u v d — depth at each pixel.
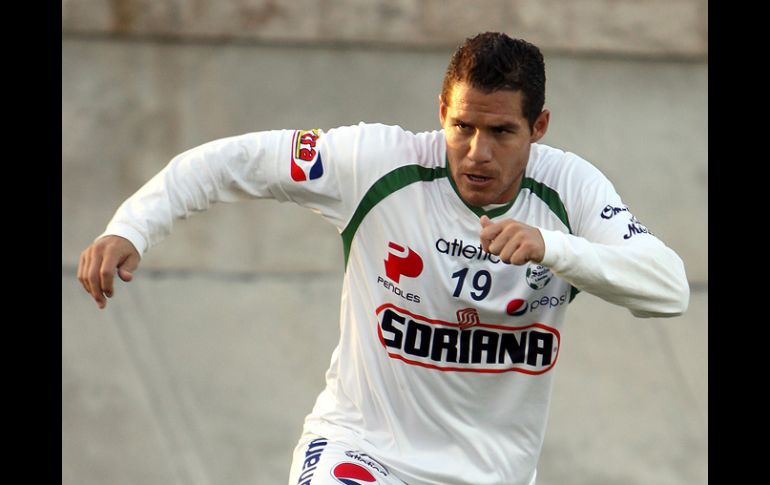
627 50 24.66
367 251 12.05
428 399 12.10
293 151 11.97
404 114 24.23
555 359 12.13
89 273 11.26
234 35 24.41
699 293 23.62
